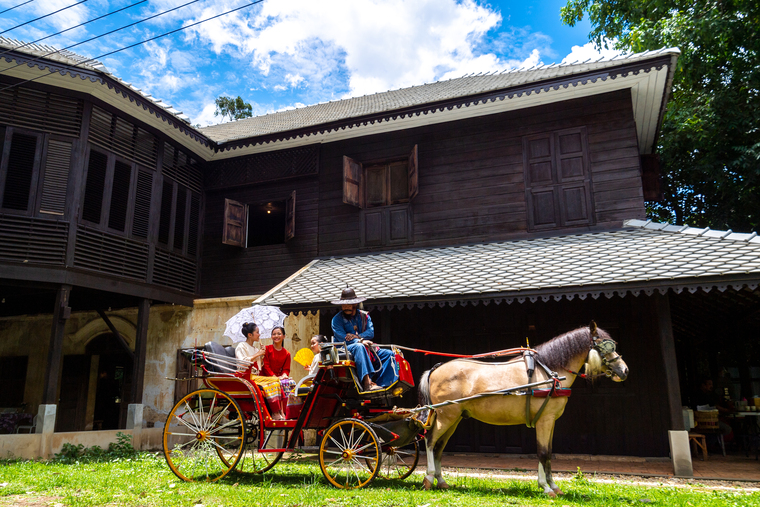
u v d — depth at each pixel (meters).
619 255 9.66
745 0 15.05
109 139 12.33
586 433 10.33
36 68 10.90
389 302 10.02
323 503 5.34
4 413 13.31
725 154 16.34
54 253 10.95
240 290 14.59
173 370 14.16
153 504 5.45
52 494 6.09
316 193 14.39
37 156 11.12
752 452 11.26
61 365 15.70
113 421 15.23
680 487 7.14
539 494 6.15
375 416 6.79
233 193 15.31
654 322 10.36
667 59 10.57
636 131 12.43
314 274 12.31
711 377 14.21
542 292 9.07
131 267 12.53
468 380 6.55
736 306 11.89
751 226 17.00
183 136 13.99
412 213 13.22
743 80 15.88
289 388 7.19
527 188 12.30
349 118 13.00
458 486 6.67
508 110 12.73
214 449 7.49
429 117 13.05
